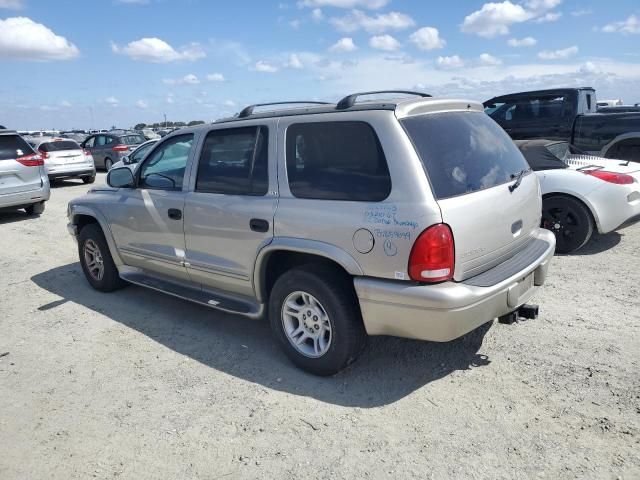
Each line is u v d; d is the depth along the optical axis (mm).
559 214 6414
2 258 7691
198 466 2938
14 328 5016
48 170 15750
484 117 4090
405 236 3148
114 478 2883
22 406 3648
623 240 6992
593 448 2881
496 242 3555
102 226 5457
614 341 4098
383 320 3367
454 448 2947
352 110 3553
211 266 4375
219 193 4262
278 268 4133
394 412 3330
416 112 3459
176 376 3947
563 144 7254
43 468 2996
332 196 3529
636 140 9258
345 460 2908
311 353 3822
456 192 3301
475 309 3215
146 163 5055
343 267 3477
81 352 4430
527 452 2879
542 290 5270
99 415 3484
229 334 4656
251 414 3400
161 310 5293
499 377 3668
